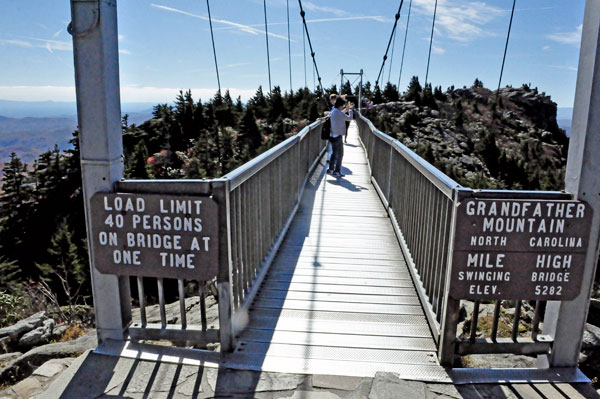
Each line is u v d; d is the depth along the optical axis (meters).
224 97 80.75
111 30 2.69
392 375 2.73
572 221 2.63
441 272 3.16
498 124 87.06
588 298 2.74
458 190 2.65
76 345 3.71
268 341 3.15
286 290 4.07
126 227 2.79
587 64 2.53
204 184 2.72
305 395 2.55
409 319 3.55
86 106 2.70
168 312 5.09
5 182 43.66
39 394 2.54
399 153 5.79
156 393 2.55
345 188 8.98
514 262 2.67
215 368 2.79
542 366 2.91
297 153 7.04
